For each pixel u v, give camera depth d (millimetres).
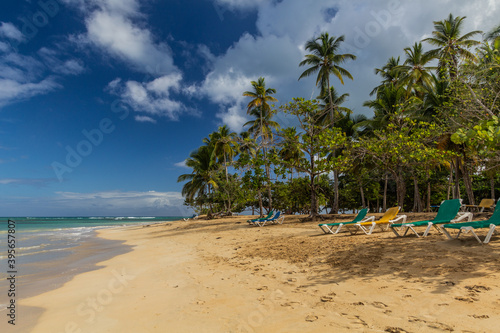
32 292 5863
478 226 6016
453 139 5812
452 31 23500
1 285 6465
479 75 10180
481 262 4918
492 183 26062
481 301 3506
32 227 41219
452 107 11680
